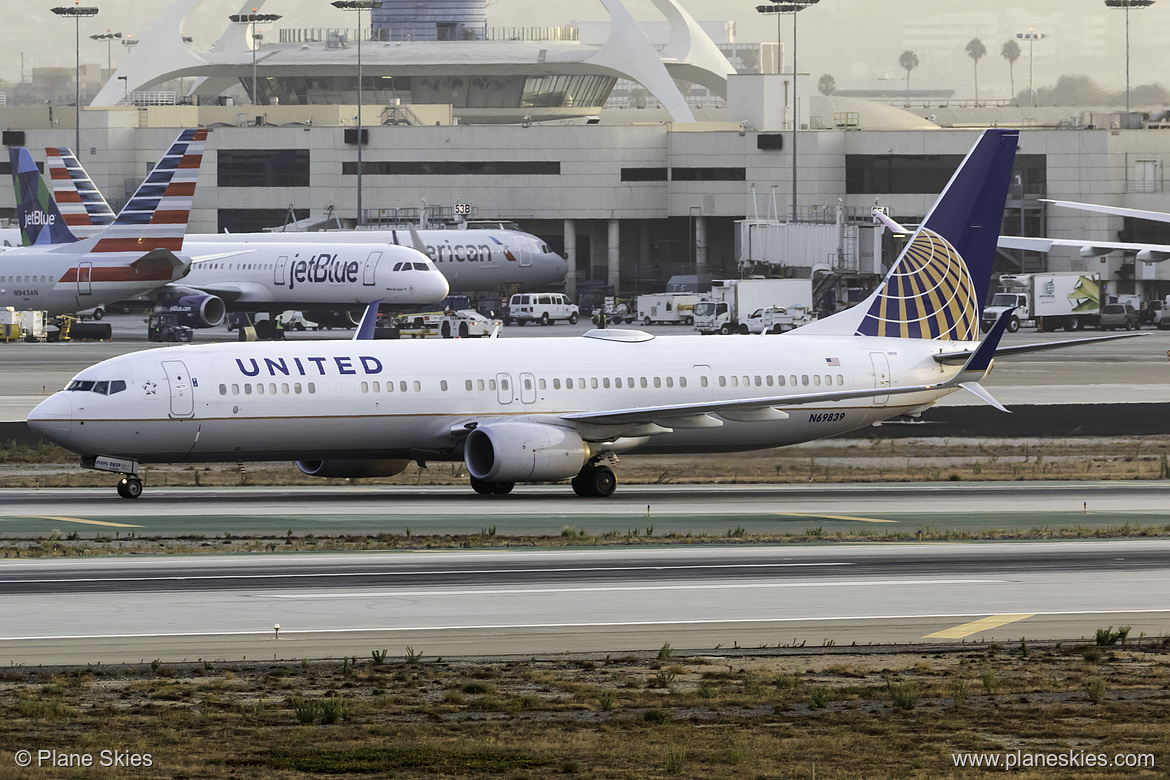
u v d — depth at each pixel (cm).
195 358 18188
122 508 17088
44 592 11425
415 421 18900
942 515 17288
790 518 16888
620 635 10175
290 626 10312
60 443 17588
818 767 7031
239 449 18250
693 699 8500
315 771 6881
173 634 10006
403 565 12975
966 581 12425
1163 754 7288
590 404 19700
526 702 8356
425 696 8531
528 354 19800
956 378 19988
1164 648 10000
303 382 18400
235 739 7500
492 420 19200
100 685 8656
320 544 14300
